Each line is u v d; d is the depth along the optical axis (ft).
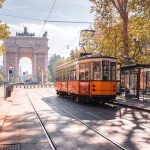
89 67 87.86
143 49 153.99
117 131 45.09
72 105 90.02
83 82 91.20
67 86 113.09
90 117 61.52
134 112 70.69
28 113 68.80
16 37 431.02
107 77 86.74
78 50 215.31
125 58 128.98
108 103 96.94
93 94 86.28
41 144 36.45
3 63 430.20
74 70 100.27
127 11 134.92
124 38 134.51
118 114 66.85
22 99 117.91
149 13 135.54
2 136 41.57
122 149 33.65
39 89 234.38
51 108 80.69
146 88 115.03
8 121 55.88
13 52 430.20
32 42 434.30
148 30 151.43
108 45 158.92
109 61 86.94
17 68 431.84
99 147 34.71
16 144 36.55
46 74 435.12
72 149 33.76
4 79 427.33
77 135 42.09
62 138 39.96
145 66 98.78
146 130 46.03
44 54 436.76
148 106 78.43
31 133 43.73
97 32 161.07
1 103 95.71
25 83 384.68
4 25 112.37
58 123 53.26
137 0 131.03
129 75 109.70
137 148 34.09
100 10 139.33
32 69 437.17
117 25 150.61
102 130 45.93
